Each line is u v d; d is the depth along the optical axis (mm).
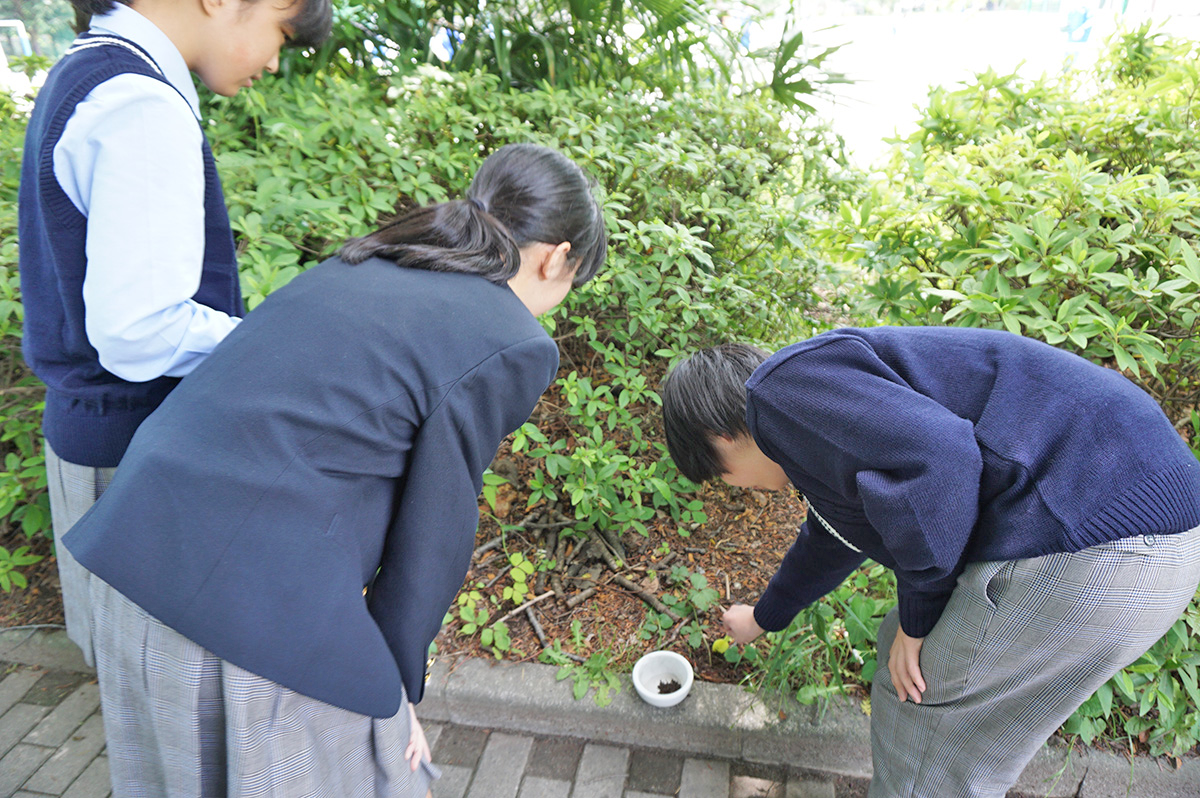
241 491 894
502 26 2807
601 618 2025
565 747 1792
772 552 2234
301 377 928
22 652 2010
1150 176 1822
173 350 1041
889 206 1966
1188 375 1889
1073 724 1621
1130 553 938
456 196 2334
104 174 959
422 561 1054
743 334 2502
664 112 2623
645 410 2559
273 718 974
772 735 1702
